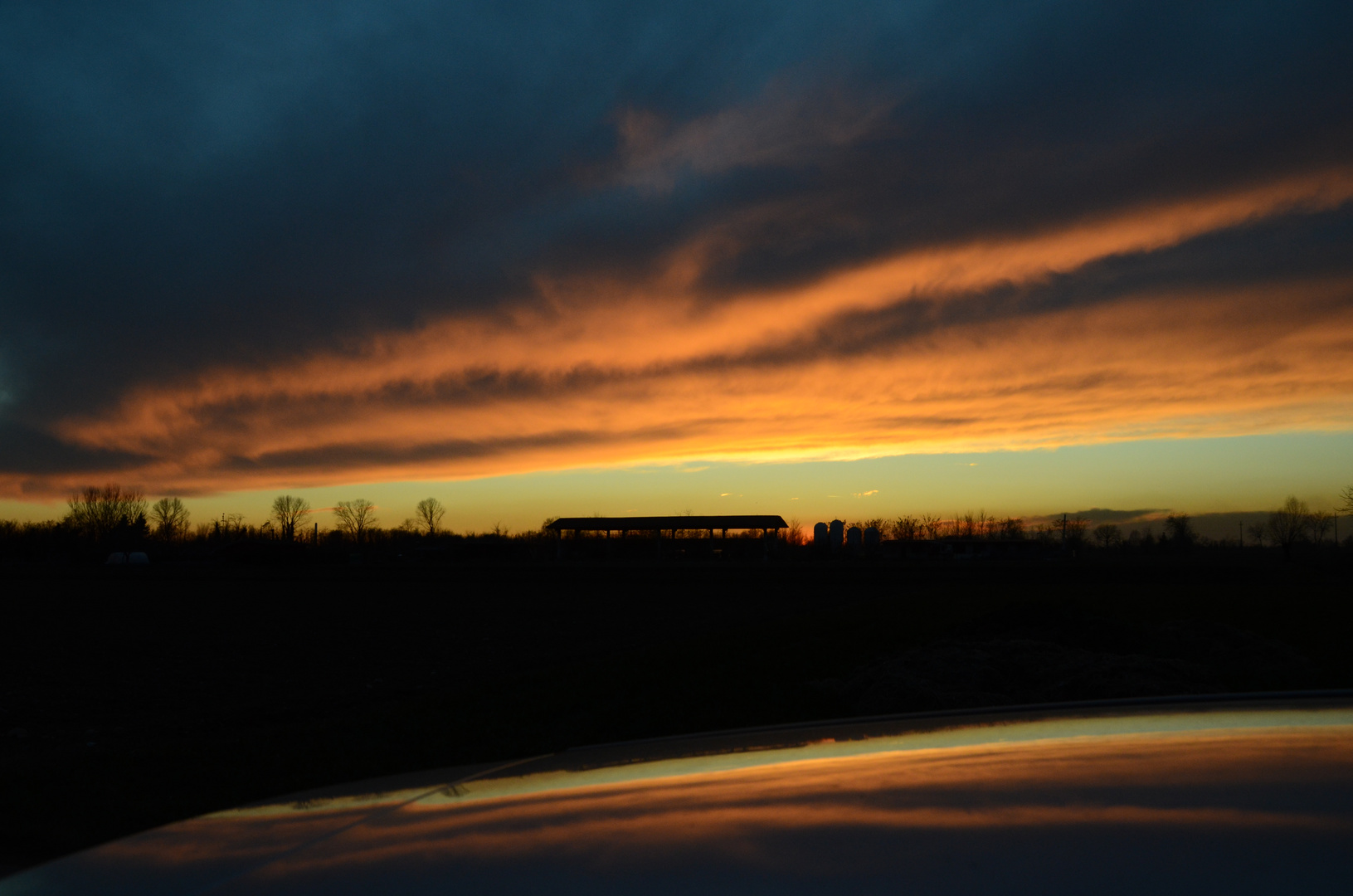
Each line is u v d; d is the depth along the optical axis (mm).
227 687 12328
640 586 41062
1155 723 1461
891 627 18578
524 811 1174
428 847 1025
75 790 5934
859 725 1817
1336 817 801
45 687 12383
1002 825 853
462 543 102188
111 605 30562
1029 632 11188
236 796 5699
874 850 806
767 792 1142
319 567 61812
